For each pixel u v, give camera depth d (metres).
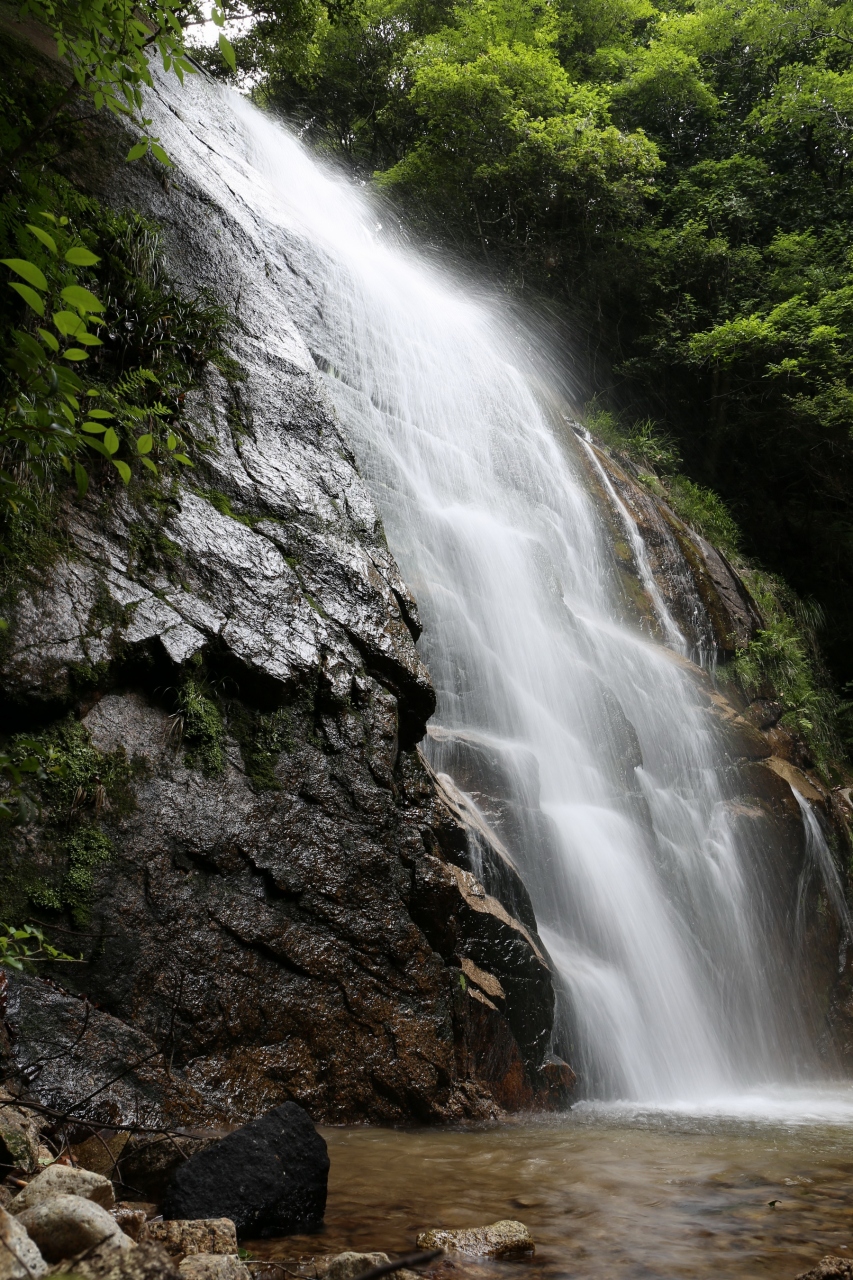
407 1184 4.05
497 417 14.61
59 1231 2.19
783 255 21.64
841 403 19.33
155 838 5.37
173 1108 4.59
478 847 7.21
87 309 3.18
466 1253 3.16
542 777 9.81
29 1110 3.68
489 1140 5.18
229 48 4.72
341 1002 5.60
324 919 5.77
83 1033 4.27
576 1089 7.18
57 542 5.74
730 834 11.95
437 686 9.50
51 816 5.05
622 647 12.59
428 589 10.06
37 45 8.89
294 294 11.56
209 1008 5.13
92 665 5.49
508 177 20.73
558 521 13.88
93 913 4.97
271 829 5.84
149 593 6.04
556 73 20.78
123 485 6.34
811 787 13.98
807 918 12.60
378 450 11.40
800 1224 3.63
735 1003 10.30
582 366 21.98
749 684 15.12
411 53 21.17
